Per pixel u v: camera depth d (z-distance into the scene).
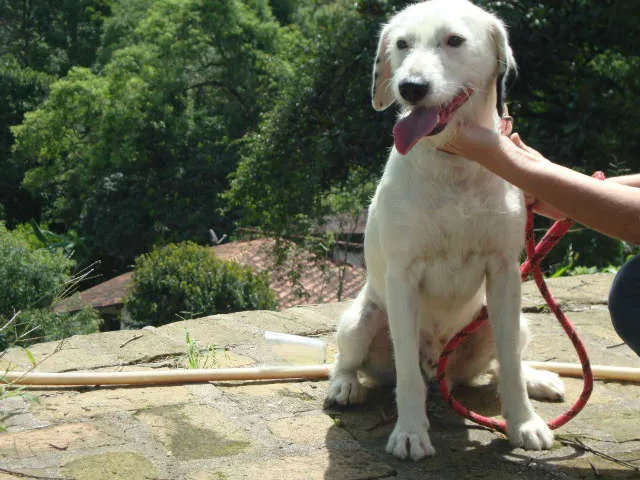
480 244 2.61
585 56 11.85
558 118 11.56
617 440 2.69
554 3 11.25
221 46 27.86
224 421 2.83
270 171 13.46
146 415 2.88
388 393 3.18
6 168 32.06
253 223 15.12
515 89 11.45
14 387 3.15
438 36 2.51
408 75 2.41
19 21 37.38
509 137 2.67
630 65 11.25
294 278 14.52
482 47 2.56
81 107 26.70
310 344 3.69
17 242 11.16
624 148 10.88
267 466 2.45
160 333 4.08
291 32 30.34
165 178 26.81
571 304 4.67
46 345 3.83
